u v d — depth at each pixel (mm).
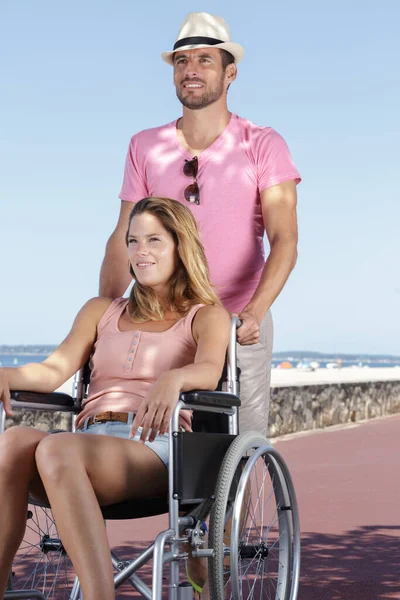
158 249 5074
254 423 5984
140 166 6180
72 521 4102
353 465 15133
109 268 6062
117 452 4406
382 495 11875
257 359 5953
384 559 8203
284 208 5914
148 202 5137
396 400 29047
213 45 5859
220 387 5145
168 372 4512
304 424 21656
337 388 23875
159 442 4621
